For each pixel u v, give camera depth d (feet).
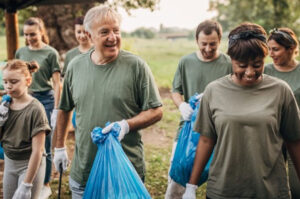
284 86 7.13
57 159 9.75
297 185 10.41
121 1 32.78
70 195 14.44
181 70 12.83
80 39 15.64
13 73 9.20
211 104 7.43
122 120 8.23
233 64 6.97
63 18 31.45
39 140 9.37
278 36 10.48
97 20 8.04
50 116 15.58
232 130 7.07
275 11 73.10
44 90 15.38
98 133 7.99
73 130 23.06
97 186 7.84
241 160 7.08
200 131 7.72
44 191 13.26
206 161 7.89
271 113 6.94
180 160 10.03
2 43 96.63
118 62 8.50
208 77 12.23
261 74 7.02
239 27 6.99
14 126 9.50
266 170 7.04
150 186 15.38
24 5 23.41
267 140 6.98
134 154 8.81
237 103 7.13
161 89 40.52
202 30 11.70
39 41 15.42
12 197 10.04
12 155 9.70
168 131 24.73
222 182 7.29
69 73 9.11
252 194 7.11
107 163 7.85
